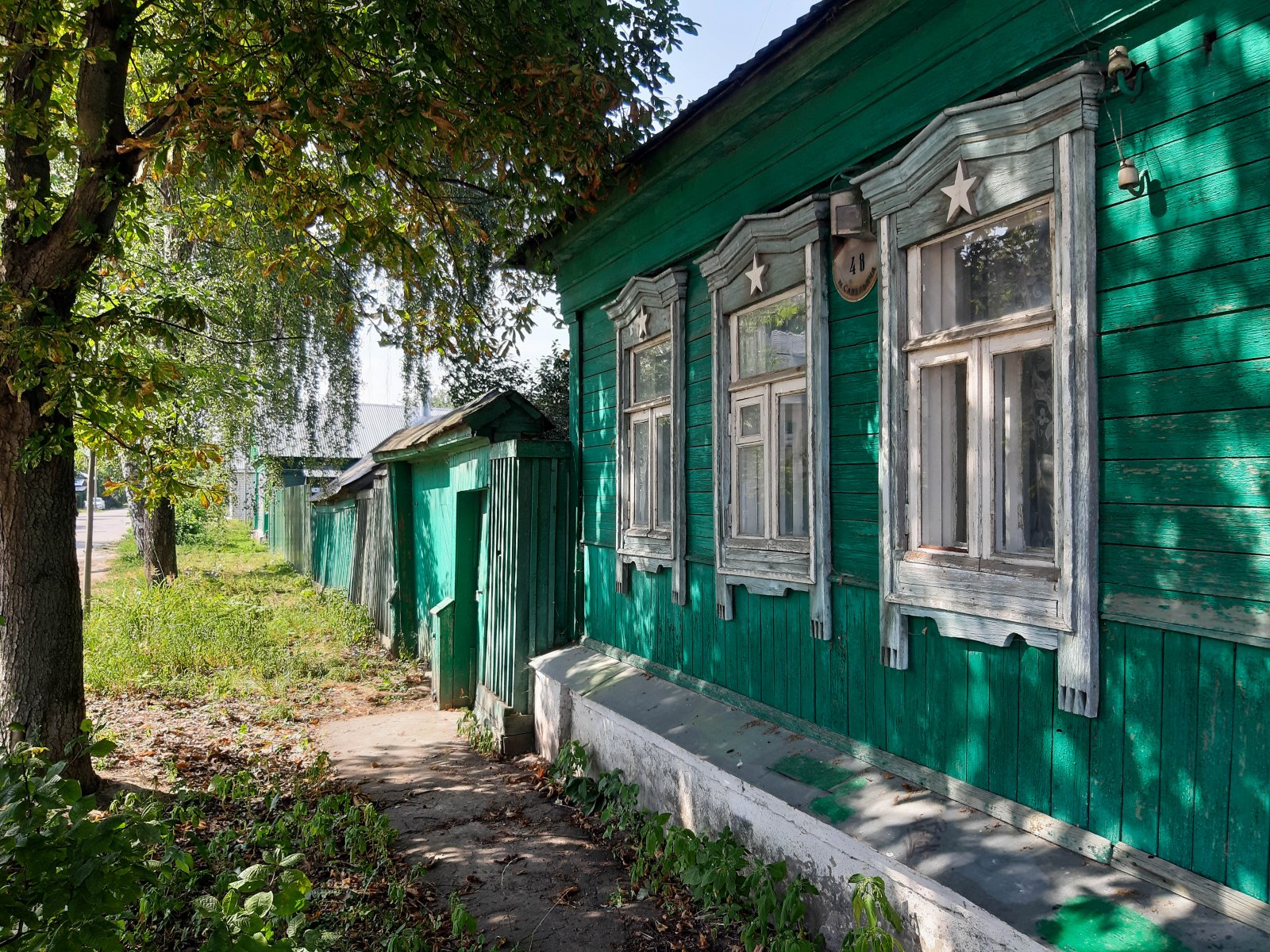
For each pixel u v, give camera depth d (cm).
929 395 374
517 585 712
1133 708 283
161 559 1555
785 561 457
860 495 410
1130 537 284
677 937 390
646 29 603
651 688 576
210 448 596
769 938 361
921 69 370
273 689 881
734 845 401
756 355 497
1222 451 257
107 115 522
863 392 408
